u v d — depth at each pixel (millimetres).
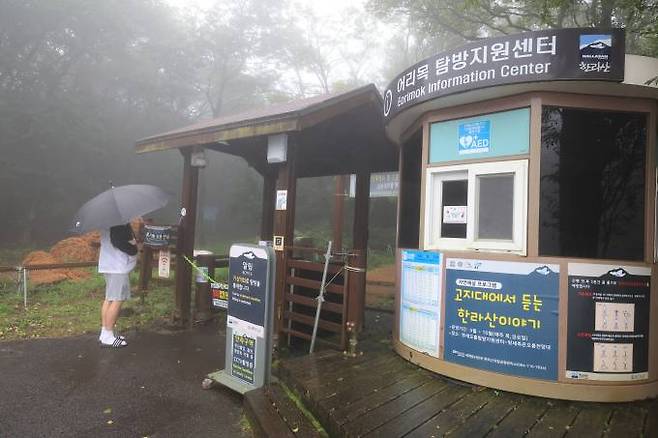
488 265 3949
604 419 3391
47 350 5699
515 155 3912
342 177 10680
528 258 3783
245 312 4445
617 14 9031
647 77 3570
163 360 5430
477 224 4121
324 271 5105
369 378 4145
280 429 3445
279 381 4449
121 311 7559
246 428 3816
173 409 4141
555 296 3709
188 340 6266
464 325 4062
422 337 4410
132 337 6383
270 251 4270
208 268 7242
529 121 3857
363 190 7957
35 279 10000
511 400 3693
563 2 7320
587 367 3688
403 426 3213
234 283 4582
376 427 3189
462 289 4090
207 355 5641
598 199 3826
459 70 3898
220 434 3713
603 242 3805
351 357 4777
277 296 5648
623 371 3707
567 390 3672
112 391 4488
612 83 3562
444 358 4180
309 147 7730
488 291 3939
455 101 4160
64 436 3588
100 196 5793
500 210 4016
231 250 4637
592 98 3836
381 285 10422
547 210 3807
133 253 6062
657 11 5602
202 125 6781
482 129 4117
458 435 3094
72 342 6066
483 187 4109
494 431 3162
